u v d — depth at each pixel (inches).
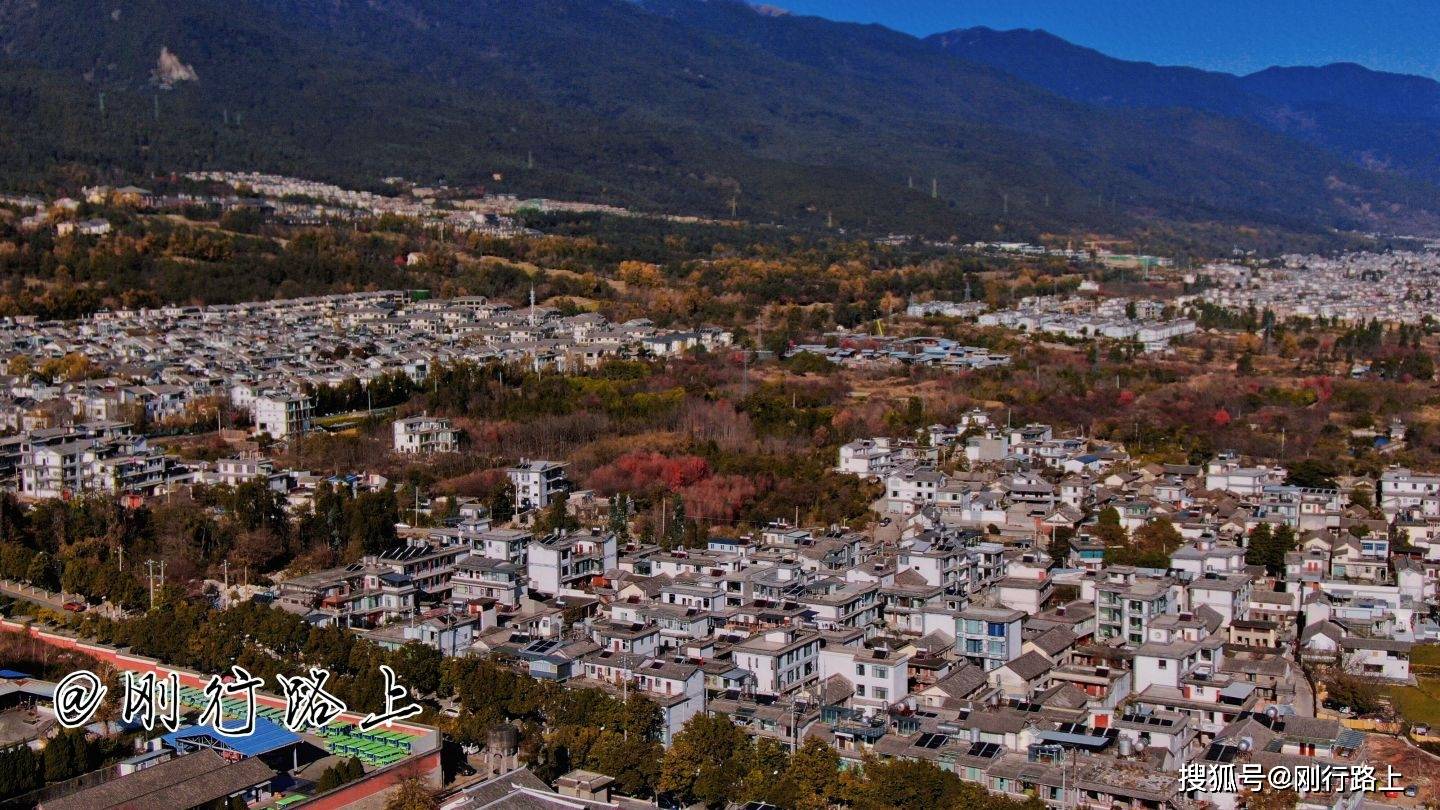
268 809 7613.2
